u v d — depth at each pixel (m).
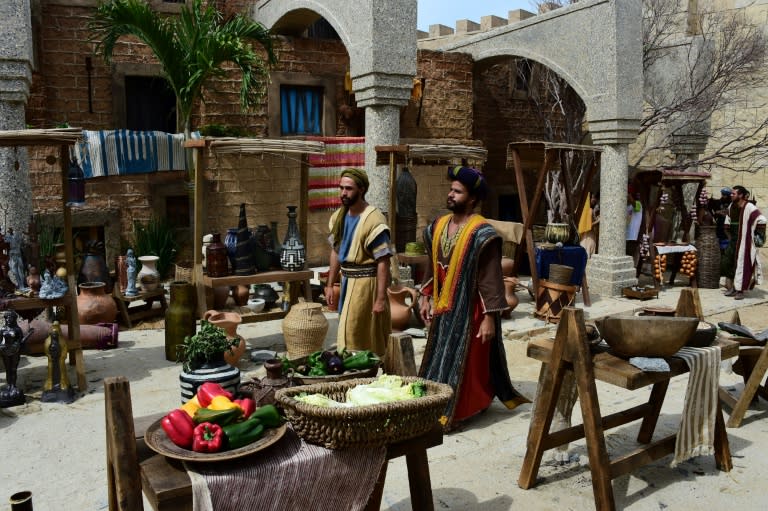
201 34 8.80
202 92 10.21
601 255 9.66
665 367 3.36
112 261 9.60
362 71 8.10
